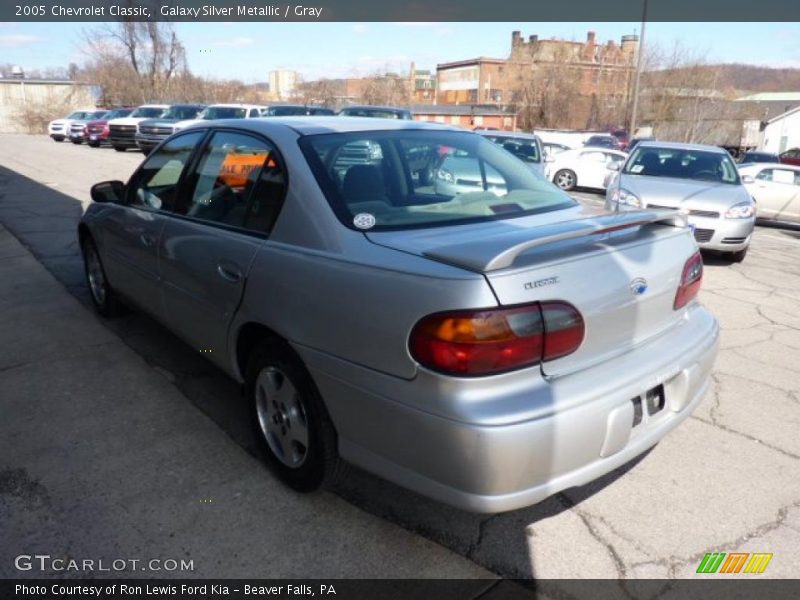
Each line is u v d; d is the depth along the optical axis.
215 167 3.39
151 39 35.62
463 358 2.06
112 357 4.32
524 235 2.34
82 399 3.72
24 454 3.14
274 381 2.86
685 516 2.77
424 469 2.21
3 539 2.55
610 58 61.22
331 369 2.43
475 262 2.10
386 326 2.23
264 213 2.91
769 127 52.16
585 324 2.26
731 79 48.31
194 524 2.66
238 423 3.47
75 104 46.34
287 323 2.61
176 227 3.50
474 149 3.44
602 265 2.36
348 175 2.84
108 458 3.12
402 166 3.04
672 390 2.62
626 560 2.50
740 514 2.79
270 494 2.86
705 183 8.68
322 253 2.54
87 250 5.08
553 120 49.25
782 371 4.43
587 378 2.27
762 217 14.05
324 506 2.79
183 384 3.92
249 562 2.46
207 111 20.64
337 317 2.39
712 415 3.71
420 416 2.14
